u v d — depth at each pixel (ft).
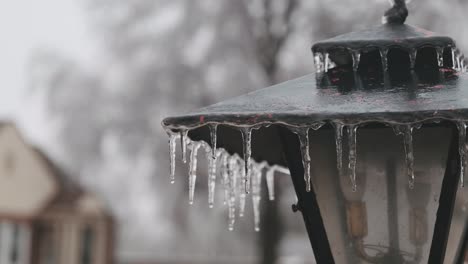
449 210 7.52
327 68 8.98
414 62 8.55
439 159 7.59
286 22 79.46
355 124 6.70
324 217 7.90
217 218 84.38
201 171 73.26
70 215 100.37
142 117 83.87
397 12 9.43
